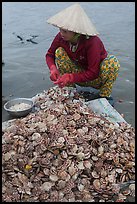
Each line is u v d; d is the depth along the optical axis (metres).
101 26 5.83
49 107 2.70
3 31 5.48
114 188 2.19
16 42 5.01
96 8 7.08
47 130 2.36
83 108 2.66
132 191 2.21
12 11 6.73
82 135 2.35
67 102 2.74
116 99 3.43
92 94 3.32
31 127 2.40
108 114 2.83
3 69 4.11
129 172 2.32
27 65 4.24
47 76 3.94
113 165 2.31
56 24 2.75
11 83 3.76
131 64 4.23
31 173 2.20
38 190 2.14
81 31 2.71
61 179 2.17
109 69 3.02
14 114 2.91
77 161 2.25
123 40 5.13
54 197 2.11
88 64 2.95
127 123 2.79
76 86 3.43
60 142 2.27
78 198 2.14
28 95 3.52
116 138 2.43
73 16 2.76
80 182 2.19
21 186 2.14
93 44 2.87
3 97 3.46
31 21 6.05
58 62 3.24
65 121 2.43
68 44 3.03
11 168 2.22
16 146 2.31
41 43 5.00
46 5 7.21
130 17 6.41
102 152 2.31
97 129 2.43
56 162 2.23
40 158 2.23
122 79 3.85
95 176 2.22
